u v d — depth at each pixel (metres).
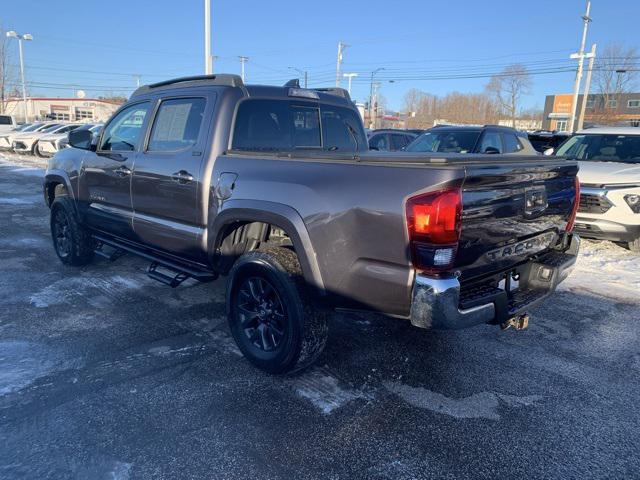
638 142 8.44
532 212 3.29
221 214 3.65
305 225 3.12
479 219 2.83
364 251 2.88
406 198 2.68
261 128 4.10
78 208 5.53
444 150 9.20
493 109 69.56
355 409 3.18
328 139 4.68
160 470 2.58
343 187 2.96
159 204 4.31
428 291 2.65
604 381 3.64
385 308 2.92
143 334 4.16
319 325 3.35
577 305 5.21
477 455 2.78
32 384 3.34
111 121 5.12
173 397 3.24
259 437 2.87
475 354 4.01
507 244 3.17
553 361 3.93
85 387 3.32
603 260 7.00
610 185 7.12
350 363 3.79
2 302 4.80
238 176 3.57
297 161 3.26
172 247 4.31
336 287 3.07
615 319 4.84
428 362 3.84
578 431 3.03
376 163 2.90
